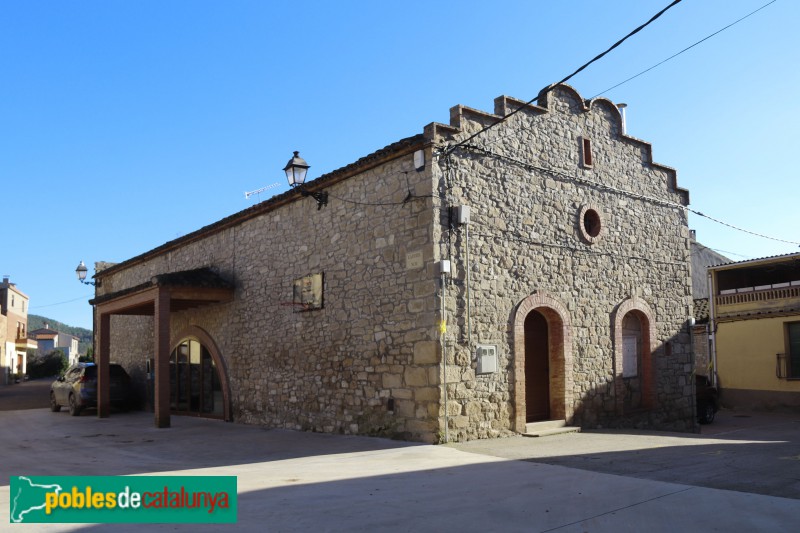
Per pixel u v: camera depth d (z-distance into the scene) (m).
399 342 10.94
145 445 11.83
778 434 14.33
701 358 23.36
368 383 11.54
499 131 11.86
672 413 14.95
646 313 14.63
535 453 9.44
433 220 10.50
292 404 13.52
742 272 22.92
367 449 10.06
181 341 18.72
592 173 13.76
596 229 13.74
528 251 12.09
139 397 21.12
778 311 20.61
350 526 5.52
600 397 13.24
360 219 12.03
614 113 14.59
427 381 10.37
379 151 11.39
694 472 7.73
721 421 18.41
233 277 16.14
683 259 15.91
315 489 7.11
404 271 10.95
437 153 10.71
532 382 12.52
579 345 12.93
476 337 10.91
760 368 21.05
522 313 11.74
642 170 15.12
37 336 74.06
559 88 13.30
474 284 11.00
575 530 5.38
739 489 6.71
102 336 18.23
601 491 6.73
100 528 5.61
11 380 48.97
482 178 11.44
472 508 6.10
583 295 13.15
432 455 9.24
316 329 12.98
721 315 22.23
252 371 15.03
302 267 13.54
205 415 17.27
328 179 12.70
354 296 12.03
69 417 18.44
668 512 5.85
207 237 17.55
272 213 14.77
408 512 5.98
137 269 22.02
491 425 10.96
